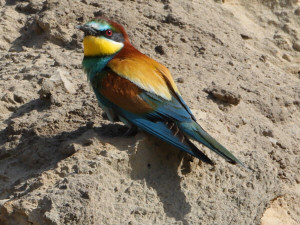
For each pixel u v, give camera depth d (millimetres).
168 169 10609
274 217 11625
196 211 10352
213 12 17625
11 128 11906
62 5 15922
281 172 12523
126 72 10898
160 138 10438
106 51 11461
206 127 11977
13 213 9523
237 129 12812
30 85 13516
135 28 15672
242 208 10562
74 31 15445
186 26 16266
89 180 9688
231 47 16203
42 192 9734
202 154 10211
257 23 18234
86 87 13203
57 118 12023
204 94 13516
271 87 15016
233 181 10844
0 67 14602
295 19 18484
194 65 14922
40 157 11125
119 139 10789
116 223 9602
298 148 13312
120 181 10125
